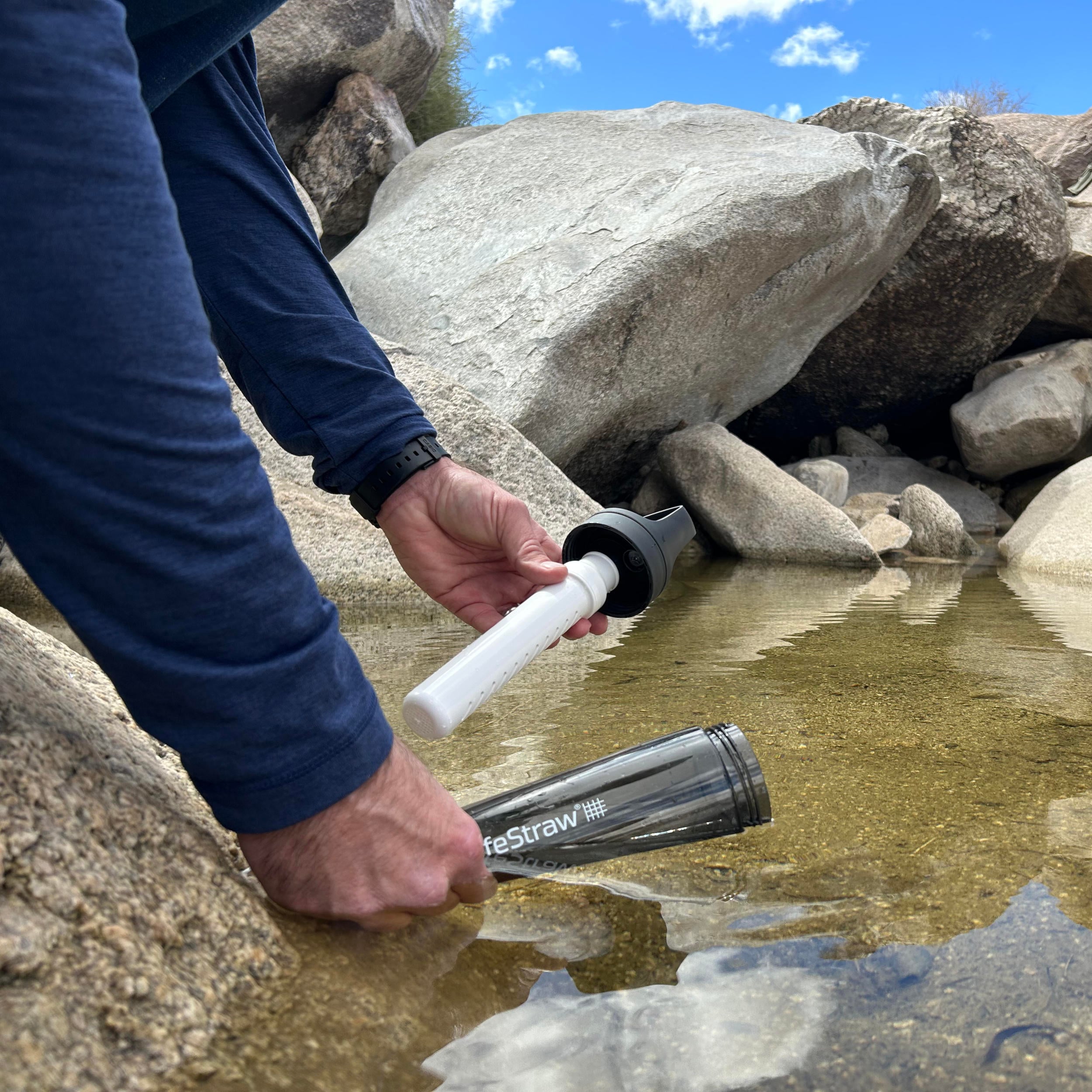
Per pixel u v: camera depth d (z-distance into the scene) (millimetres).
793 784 1379
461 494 1258
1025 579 4086
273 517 782
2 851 695
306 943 858
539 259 4730
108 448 690
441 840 899
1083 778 1394
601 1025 793
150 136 732
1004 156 6328
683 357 4965
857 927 949
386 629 2936
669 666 2244
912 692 1954
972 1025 775
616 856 1079
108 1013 664
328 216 6547
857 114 6629
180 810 937
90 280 671
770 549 4844
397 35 6613
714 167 4961
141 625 728
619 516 1211
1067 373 6406
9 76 649
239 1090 665
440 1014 806
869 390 7047
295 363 1249
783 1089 703
